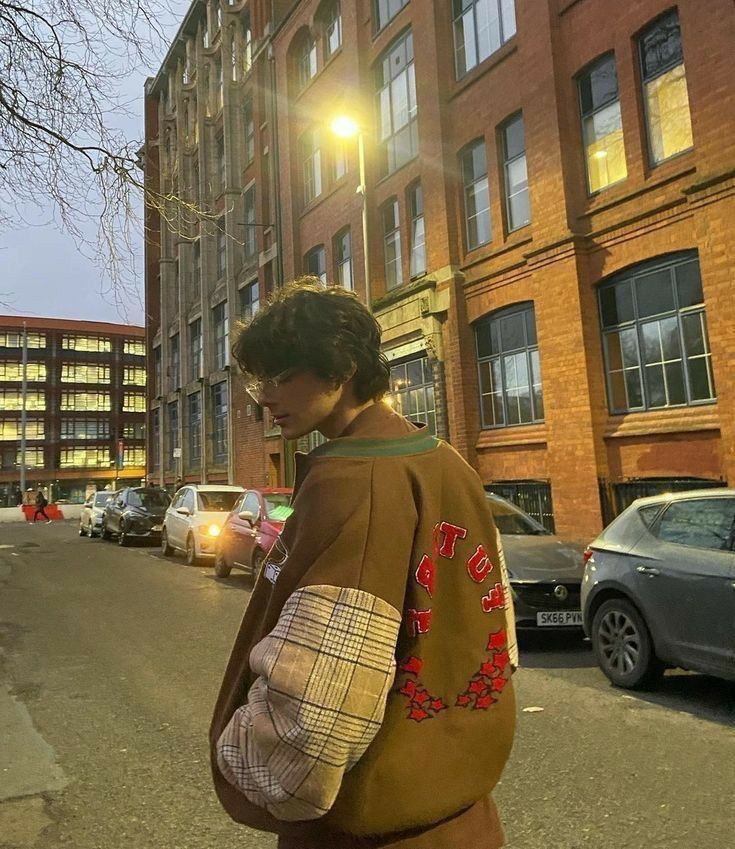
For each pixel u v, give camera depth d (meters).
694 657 5.05
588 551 6.16
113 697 5.58
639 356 11.84
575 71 12.85
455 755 1.22
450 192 15.88
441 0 16.34
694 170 10.73
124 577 13.09
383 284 18.94
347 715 1.08
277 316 1.39
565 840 3.18
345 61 20.28
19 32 5.53
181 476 34.19
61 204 5.89
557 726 4.72
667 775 3.87
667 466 11.22
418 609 1.23
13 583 12.48
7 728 4.87
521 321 14.27
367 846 1.18
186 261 35.28
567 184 12.83
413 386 17.36
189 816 3.55
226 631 8.02
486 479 14.95
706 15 10.37
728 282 9.98
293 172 23.73
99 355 77.56
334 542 1.17
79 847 3.25
